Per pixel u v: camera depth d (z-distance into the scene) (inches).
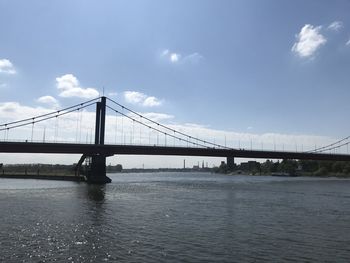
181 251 1020.5
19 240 1138.7
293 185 4680.1
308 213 1811.0
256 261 933.2
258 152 5984.3
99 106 5226.4
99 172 4960.6
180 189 3659.0
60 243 1106.1
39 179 6304.1
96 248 1050.1
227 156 5743.1
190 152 5428.2
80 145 4761.3
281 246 1086.4
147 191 3302.2
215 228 1364.4
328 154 6643.7
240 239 1175.6
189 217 1635.1
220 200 2452.0
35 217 1593.3
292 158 6309.1
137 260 934.4
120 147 4943.4
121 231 1294.3
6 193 2925.7
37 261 924.6
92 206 2021.4
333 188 3983.8
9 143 4311.0
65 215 1659.7
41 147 4512.8
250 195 2925.7
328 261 940.6
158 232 1280.8
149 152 5142.7
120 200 2390.5
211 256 973.2
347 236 1234.0
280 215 1726.1
